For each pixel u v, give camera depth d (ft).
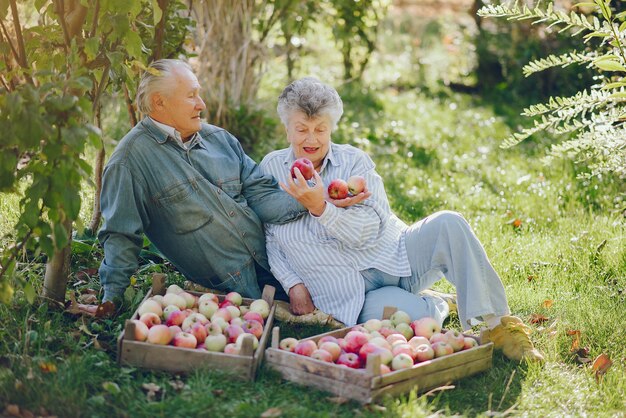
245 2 21.93
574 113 13.30
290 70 27.50
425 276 12.23
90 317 11.76
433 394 10.29
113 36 11.00
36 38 11.96
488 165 22.02
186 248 12.29
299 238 12.28
